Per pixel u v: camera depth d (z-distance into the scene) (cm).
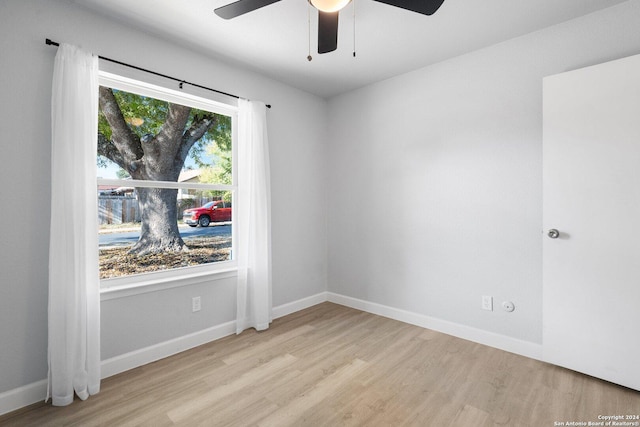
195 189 260
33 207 176
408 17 203
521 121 227
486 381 194
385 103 307
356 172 334
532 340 225
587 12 199
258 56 257
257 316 276
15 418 162
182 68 238
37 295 178
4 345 168
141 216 232
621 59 180
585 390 183
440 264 271
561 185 202
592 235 191
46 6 179
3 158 167
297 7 192
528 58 224
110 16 201
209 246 270
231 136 284
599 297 189
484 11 197
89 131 187
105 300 202
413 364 216
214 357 228
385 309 311
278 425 156
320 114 356
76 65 181
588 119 192
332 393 183
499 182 238
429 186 277
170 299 234
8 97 168
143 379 199
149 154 237
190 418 162
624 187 180
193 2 187
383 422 158
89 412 167
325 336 264
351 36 227
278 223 312
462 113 256
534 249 223
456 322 263
